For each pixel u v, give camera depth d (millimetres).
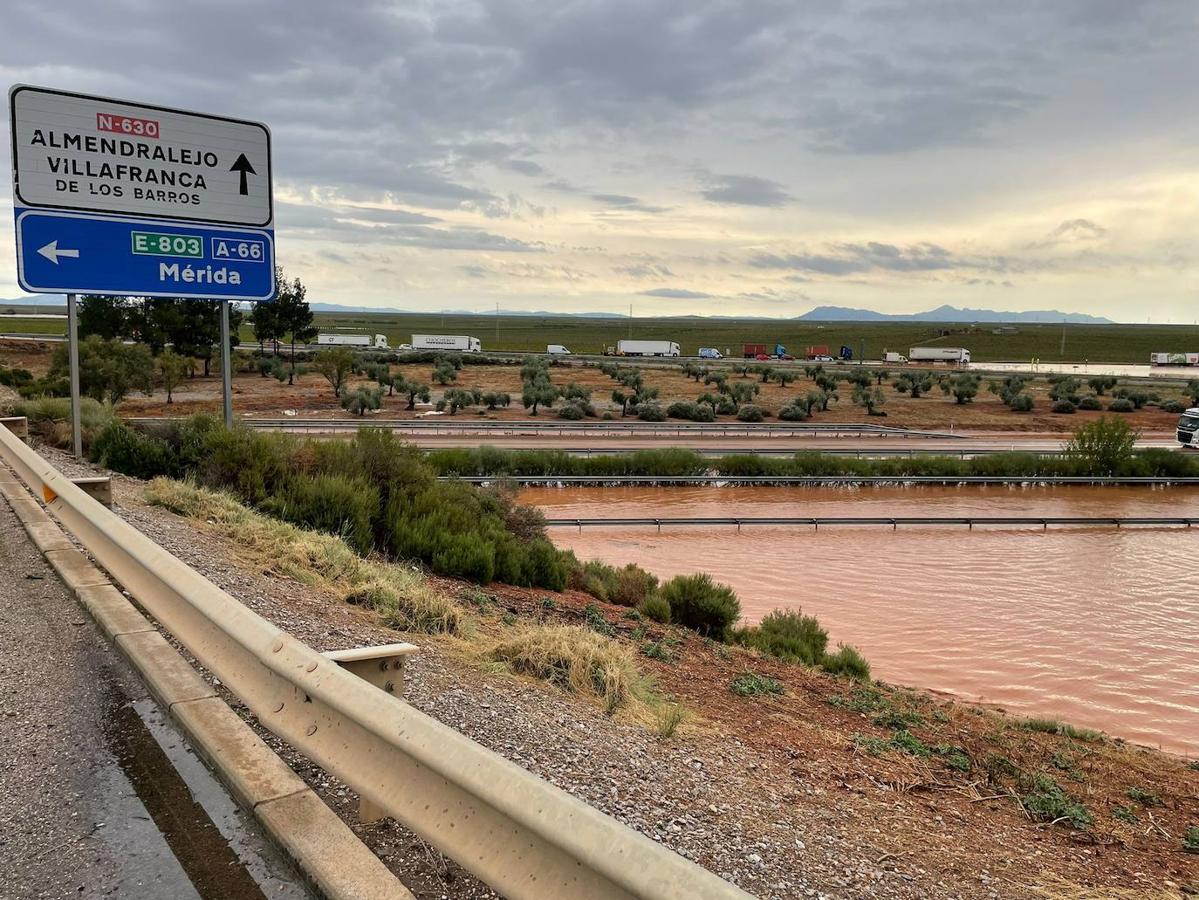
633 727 6172
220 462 12750
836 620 17234
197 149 12953
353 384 70062
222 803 3137
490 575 11852
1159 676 14242
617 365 101938
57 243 12117
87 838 2883
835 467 39844
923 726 9195
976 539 27000
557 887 2049
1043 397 80688
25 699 4070
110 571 5637
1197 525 30281
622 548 23938
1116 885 5422
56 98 11961
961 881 4730
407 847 2896
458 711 4914
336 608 7148
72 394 13242
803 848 4418
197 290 13172
